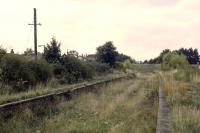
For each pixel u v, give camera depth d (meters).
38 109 15.40
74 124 12.80
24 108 14.21
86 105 18.06
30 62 24.91
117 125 12.69
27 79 22.95
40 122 13.23
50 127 12.26
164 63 83.94
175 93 22.22
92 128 12.18
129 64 90.06
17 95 17.47
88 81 36.03
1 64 21.66
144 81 45.16
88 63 43.50
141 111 15.63
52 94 17.92
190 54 144.12
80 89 23.41
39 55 35.28
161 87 29.31
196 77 39.53
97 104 18.44
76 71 34.50
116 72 59.28
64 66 33.25
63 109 16.67
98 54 65.62
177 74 46.56
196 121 12.64
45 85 24.98
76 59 36.00
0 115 12.52
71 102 18.66
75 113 15.68
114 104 18.23
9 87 20.06
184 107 15.66
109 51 65.44
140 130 11.62
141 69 116.94
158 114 14.20
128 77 54.28
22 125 12.35
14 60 22.45
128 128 12.09
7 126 11.92
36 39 34.97
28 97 17.28
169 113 14.71
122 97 22.02
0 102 14.85
